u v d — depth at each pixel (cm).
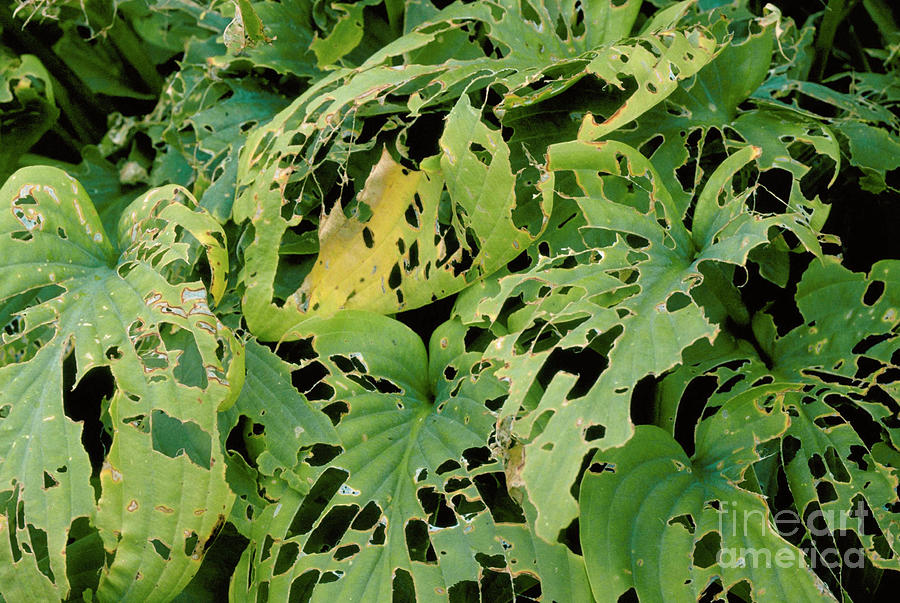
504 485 113
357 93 112
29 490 105
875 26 140
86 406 120
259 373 113
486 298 109
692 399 117
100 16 140
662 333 103
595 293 106
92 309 108
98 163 143
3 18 139
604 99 118
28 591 106
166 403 105
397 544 107
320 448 112
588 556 104
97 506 105
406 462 110
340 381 112
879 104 128
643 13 134
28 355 119
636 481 107
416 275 115
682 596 103
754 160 115
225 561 116
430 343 116
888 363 109
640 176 110
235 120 128
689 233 110
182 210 110
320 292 115
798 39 129
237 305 120
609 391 101
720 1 131
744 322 116
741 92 118
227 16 128
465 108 110
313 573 111
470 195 112
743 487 108
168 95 139
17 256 109
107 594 105
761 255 116
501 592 110
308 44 131
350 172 121
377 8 131
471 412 110
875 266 111
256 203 113
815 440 109
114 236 136
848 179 122
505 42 118
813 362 113
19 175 111
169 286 108
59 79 145
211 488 105
